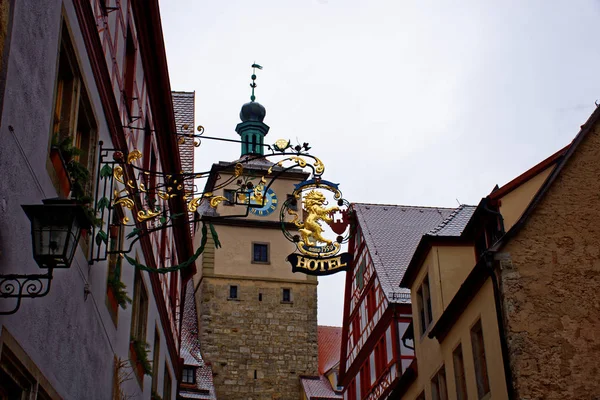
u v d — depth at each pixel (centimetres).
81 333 1221
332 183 1343
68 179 1100
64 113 1164
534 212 1584
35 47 961
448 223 2330
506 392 1492
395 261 3025
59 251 818
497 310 1534
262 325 5384
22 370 921
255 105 6309
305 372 5312
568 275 1539
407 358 2673
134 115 1770
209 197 1222
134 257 1728
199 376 4806
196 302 5566
